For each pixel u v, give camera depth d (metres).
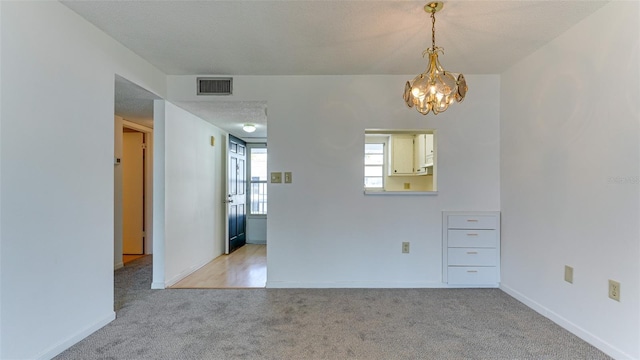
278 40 2.51
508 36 2.42
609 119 2.00
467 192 3.28
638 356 1.82
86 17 2.16
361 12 2.10
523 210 2.88
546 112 2.57
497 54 2.76
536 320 2.48
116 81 2.70
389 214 3.29
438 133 3.27
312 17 2.17
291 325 2.39
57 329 1.97
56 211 1.96
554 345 2.09
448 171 3.28
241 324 2.41
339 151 3.28
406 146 5.12
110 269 2.44
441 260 3.29
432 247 3.29
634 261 1.84
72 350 2.02
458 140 3.28
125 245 4.93
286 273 3.28
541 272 2.62
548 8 2.04
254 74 3.27
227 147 4.90
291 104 3.29
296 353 2.00
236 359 1.93
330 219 3.29
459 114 3.28
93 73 2.27
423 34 2.41
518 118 2.95
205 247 4.34
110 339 2.16
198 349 2.04
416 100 2.02
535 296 2.70
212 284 3.42
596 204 2.09
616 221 1.95
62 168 2.01
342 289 3.23
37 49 1.83
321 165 3.29
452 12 2.09
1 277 1.65
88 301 2.22
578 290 2.23
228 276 3.73
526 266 2.82
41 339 1.86
